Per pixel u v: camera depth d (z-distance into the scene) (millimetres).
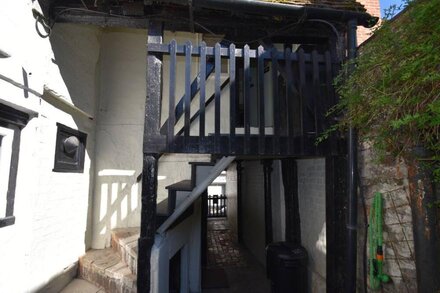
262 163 5621
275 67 2795
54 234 3127
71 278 3469
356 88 2129
